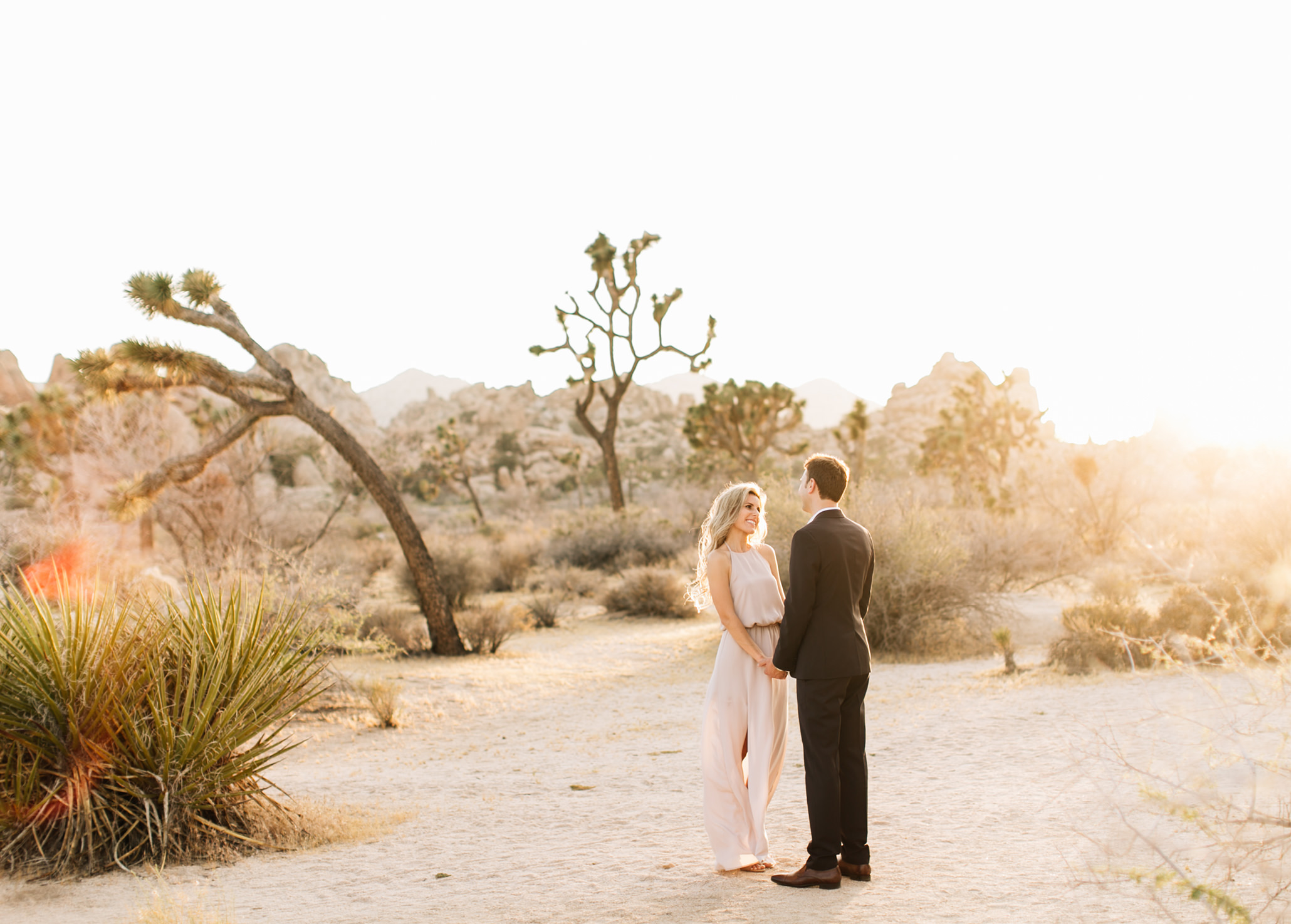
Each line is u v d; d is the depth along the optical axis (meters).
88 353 11.53
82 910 3.55
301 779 6.54
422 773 6.67
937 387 131.75
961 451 39.00
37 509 14.57
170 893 3.72
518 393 131.38
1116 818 3.21
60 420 19.44
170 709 4.74
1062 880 3.13
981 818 4.21
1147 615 9.40
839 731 3.41
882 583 11.68
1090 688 7.88
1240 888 2.64
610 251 26.77
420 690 10.34
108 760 4.36
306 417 12.55
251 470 19.81
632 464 94.94
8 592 4.80
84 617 4.79
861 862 3.39
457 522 56.59
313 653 8.79
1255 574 9.59
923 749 6.18
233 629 4.90
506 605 19.06
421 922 3.17
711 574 3.71
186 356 11.64
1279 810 2.24
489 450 105.81
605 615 18.55
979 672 9.58
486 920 3.15
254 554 15.02
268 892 3.72
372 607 14.23
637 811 5.00
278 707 5.10
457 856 4.21
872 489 13.41
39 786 4.35
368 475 12.90
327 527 22.25
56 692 4.36
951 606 11.98
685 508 33.03
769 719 3.67
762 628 3.70
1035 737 6.12
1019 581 17.12
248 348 12.28
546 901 3.34
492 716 9.12
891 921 2.85
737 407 32.62
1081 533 21.53
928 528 12.20
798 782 5.51
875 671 10.52
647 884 3.50
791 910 3.03
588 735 7.98
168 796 4.40
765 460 44.09
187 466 12.07
